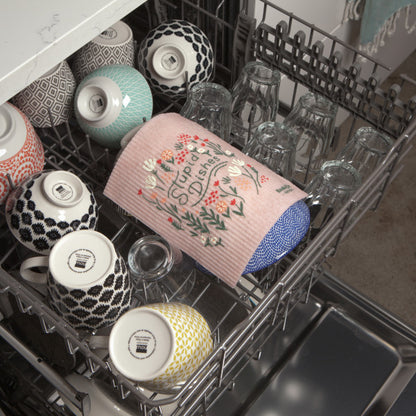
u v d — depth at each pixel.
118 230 0.59
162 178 0.47
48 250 0.50
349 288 0.64
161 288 0.54
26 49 0.42
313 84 0.58
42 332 0.56
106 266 0.46
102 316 0.47
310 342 0.64
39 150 0.55
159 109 0.67
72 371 0.54
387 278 1.19
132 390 0.39
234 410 0.59
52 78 0.56
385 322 0.63
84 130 0.57
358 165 0.57
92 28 0.46
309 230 0.54
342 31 0.97
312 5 0.83
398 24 1.15
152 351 0.43
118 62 0.61
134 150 0.49
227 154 0.48
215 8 0.64
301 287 0.53
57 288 0.46
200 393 0.43
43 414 0.54
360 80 0.54
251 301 0.56
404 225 1.25
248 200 0.46
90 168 0.58
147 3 0.67
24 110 0.58
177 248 0.53
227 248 0.46
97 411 0.51
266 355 0.63
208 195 0.46
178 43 0.60
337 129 0.63
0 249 0.59
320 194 0.53
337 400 0.61
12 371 0.57
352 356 0.63
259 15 0.72
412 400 0.60
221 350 0.39
